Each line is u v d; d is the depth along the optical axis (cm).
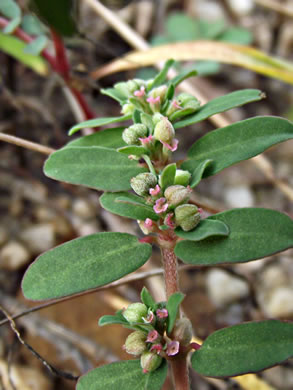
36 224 8
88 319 7
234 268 8
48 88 9
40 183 9
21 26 7
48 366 5
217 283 8
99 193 8
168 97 5
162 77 5
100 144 5
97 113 9
